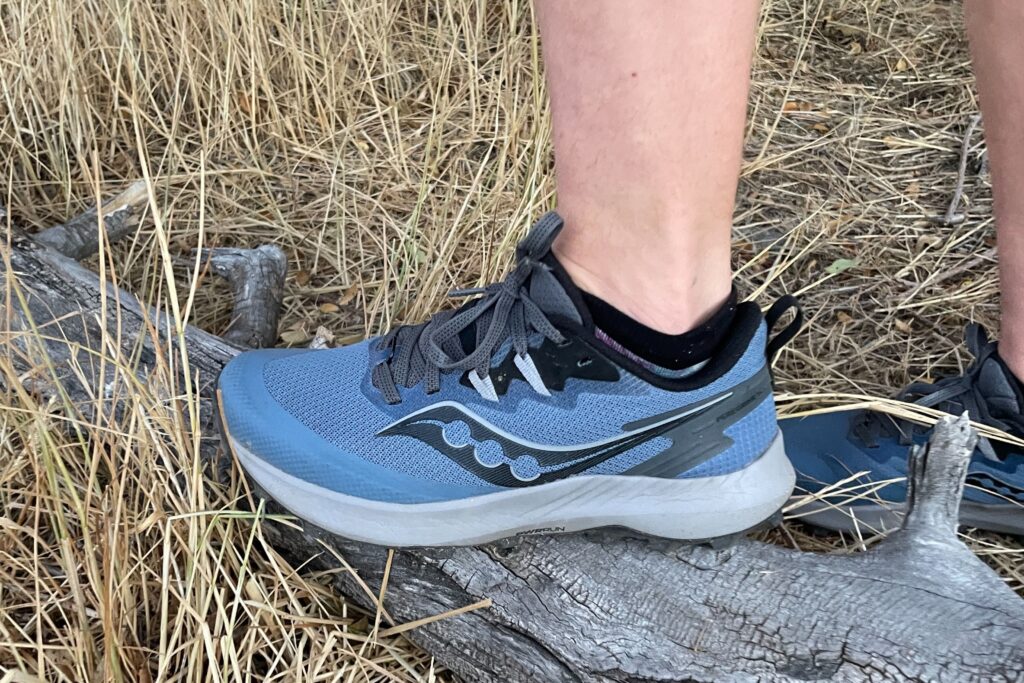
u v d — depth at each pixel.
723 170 0.67
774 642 0.75
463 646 0.85
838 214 1.72
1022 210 0.87
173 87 1.91
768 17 2.41
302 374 0.86
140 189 1.38
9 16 1.73
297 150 1.84
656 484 0.77
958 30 2.36
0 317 1.04
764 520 0.79
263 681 0.84
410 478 0.81
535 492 0.79
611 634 0.80
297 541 0.94
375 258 1.59
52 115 1.76
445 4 1.96
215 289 1.47
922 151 1.90
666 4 0.59
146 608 0.85
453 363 0.78
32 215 1.58
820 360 1.35
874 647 0.73
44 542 0.90
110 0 1.74
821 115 2.05
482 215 1.49
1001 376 0.95
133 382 0.91
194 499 0.84
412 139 1.93
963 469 0.82
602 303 0.73
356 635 0.88
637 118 0.63
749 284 1.52
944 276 1.52
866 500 1.01
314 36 2.06
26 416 0.98
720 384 0.74
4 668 0.80
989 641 0.71
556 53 0.65
